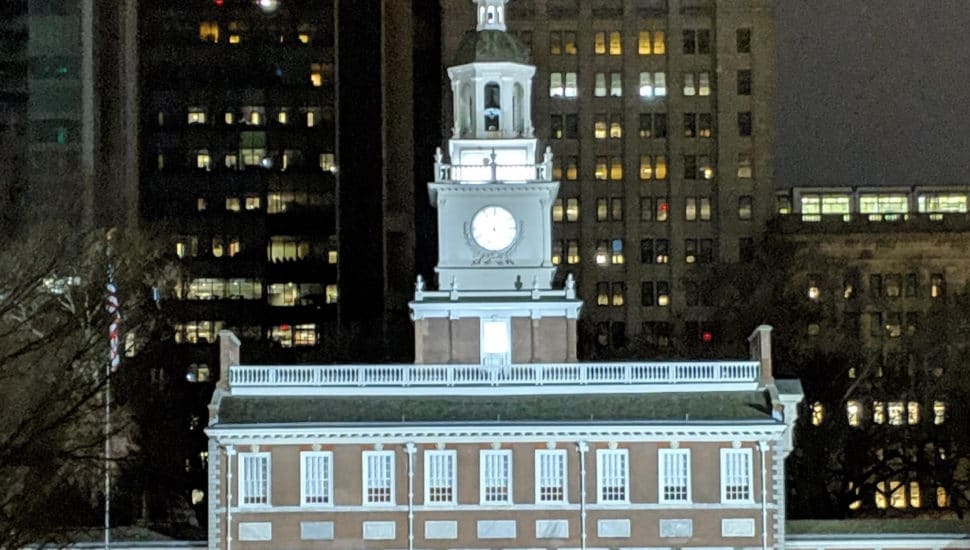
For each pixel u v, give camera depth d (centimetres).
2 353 9188
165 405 14262
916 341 17088
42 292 10181
